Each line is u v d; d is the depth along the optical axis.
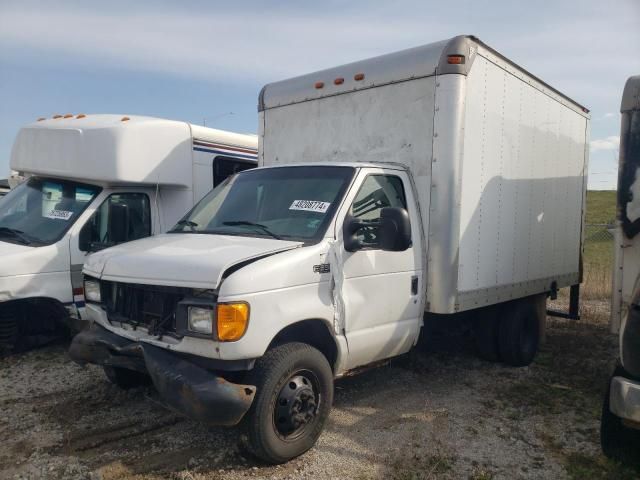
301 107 6.50
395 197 5.24
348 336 4.56
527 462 4.33
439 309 5.30
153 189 7.67
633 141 4.42
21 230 6.83
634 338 3.67
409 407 5.38
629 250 4.43
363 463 4.21
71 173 6.93
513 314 6.70
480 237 5.74
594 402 5.65
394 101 5.63
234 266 3.85
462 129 5.30
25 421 4.82
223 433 4.62
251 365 3.92
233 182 5.59
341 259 4.49
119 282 4.30
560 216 7.46
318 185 4.93
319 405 4.32
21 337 6.63
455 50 5.24
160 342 4.00
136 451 4.31
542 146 6.88
